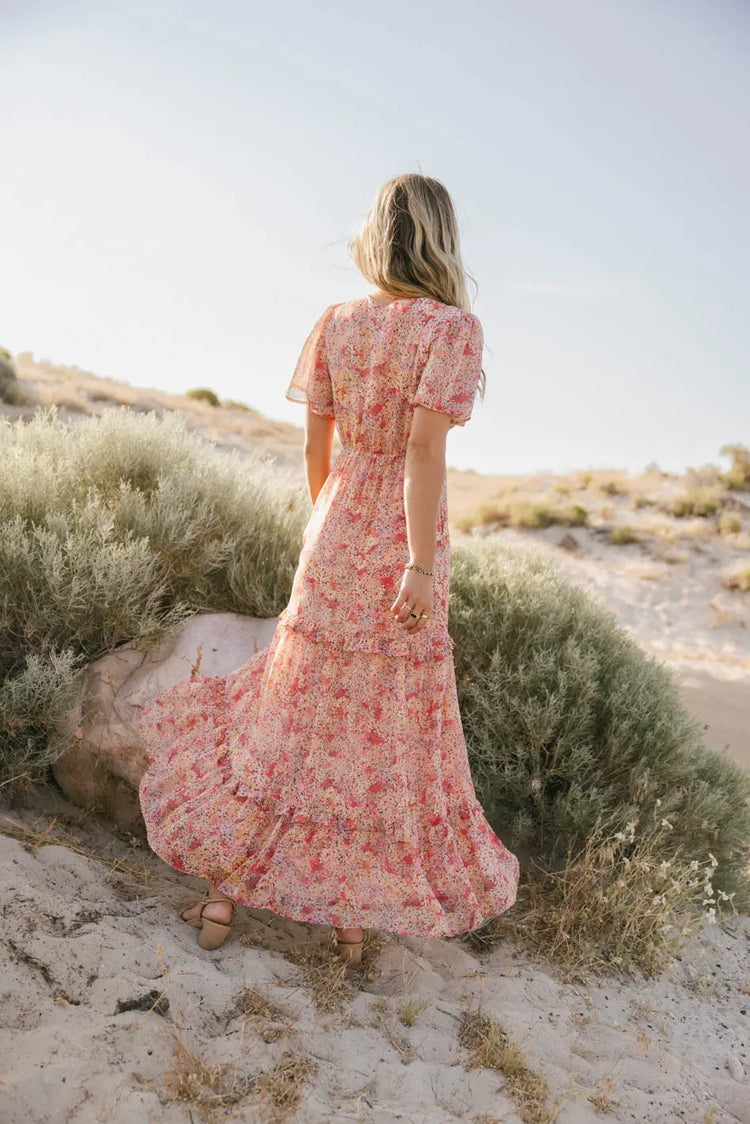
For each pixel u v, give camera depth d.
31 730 3.02
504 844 3.45
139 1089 1.73
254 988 2.14
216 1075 1.81
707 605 15.05
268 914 2.65
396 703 2.23
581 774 3.42
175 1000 2.01
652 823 3.33
